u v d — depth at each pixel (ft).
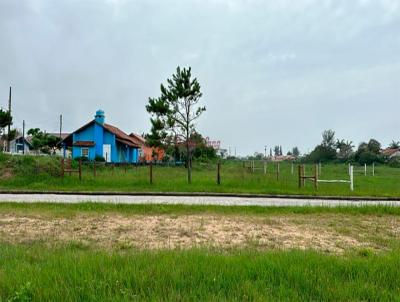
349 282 11.87
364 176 92.68
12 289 10.96
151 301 10.21
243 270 12.69
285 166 138.62
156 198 42.11
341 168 132.46
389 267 13.30
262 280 11.85
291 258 14.48
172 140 64.95
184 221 26.81
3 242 19.76
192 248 17.42
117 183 54.80
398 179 80.43
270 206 34.47
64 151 122.52
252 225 25.67
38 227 24.23
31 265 13.71
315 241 21.13
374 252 18.04
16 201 37.35
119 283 11.39
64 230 23.39
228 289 11.20
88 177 61.41
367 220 28.50
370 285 11.66
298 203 38.58
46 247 18.30
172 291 10.88
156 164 116.78
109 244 19.77
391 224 26.91
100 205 33.24
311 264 13.67
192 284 11.49
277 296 10.73
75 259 14.15
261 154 253.24
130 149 147.43
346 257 16.14
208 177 68.39
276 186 53.78
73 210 31.04
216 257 14.58
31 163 65.00
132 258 14.28
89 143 116.06
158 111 60.54
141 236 21.89
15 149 152.05
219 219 27.86
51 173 63.21
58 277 11.86
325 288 11.30
